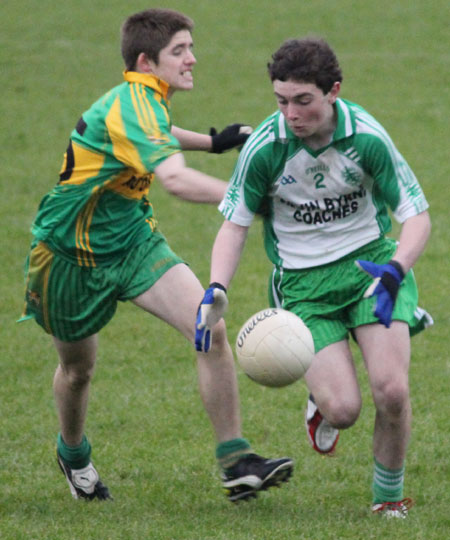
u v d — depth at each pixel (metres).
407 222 16.34
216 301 15.84
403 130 64.06
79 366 18.30
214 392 17.28
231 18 100.94
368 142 16.31
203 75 81.50
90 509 18.14
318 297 17.53
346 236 17.31
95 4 107.00
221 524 16.86
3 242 44.31
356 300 17.33
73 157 17.39
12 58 87.00
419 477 20.20
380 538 15.95
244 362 16.31
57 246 17.45
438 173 54.09
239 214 17.05
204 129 65.62
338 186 16.77
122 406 25.89
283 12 102.56
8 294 37.50
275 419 24.52
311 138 16.47
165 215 48.81
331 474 20.52
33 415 25.39
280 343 16.02
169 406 25.84
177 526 16.69
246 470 17.03
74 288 17.59
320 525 16.67
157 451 22.39
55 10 104.25
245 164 16.78
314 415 19.22
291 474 17.28
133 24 17.64
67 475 19.00
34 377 28.80
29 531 16.50
